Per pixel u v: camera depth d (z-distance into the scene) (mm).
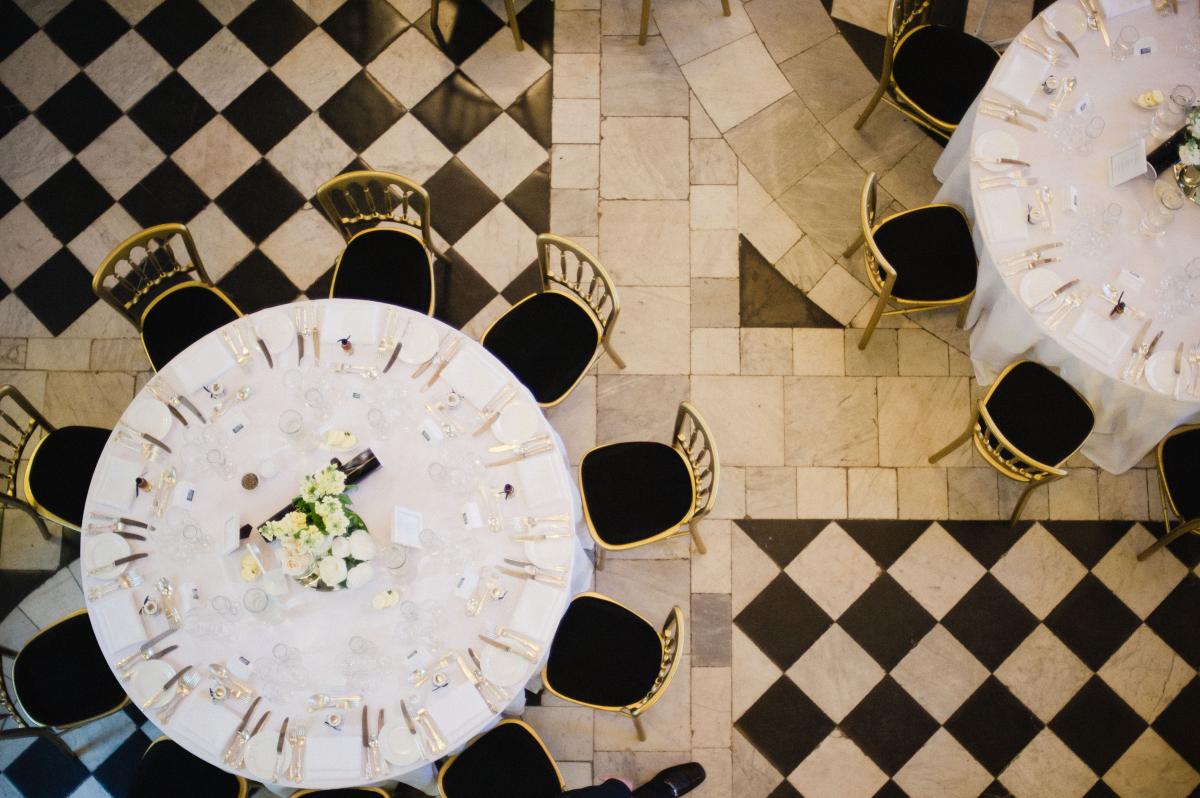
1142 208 3439
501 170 4547
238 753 3062
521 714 3793
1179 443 3736
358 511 3219
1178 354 3299
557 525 3207
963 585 4062
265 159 4598
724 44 4660
